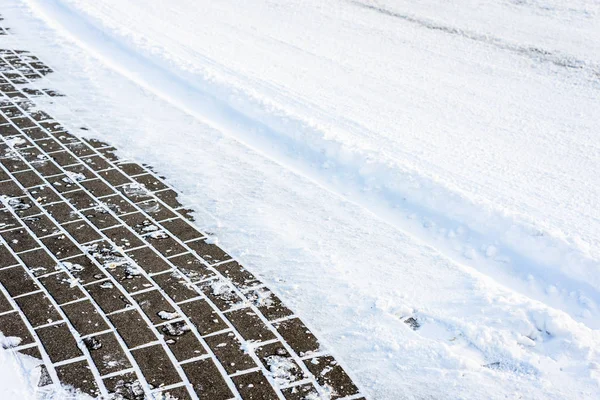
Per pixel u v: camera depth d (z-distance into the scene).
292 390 3.99
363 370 4.17
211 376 4.05
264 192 6.09
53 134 6.97
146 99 7.89
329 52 9.93
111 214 5.68
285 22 11.20
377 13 11.62
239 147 6.89
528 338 4.40
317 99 8.20
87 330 4.37
